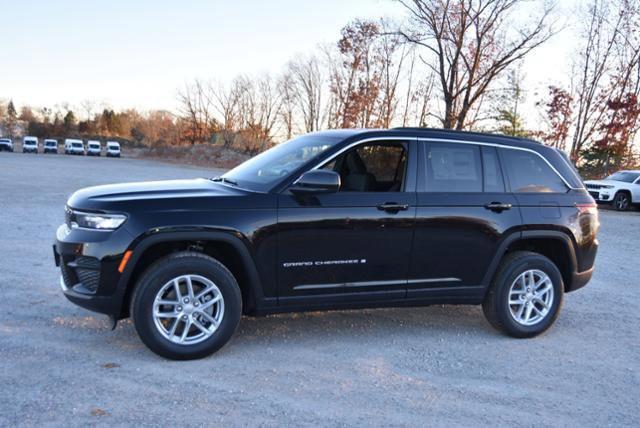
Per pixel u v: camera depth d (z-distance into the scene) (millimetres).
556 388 3826
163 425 3020
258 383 3635
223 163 53688
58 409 3127
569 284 5176
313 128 57344
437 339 4742
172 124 84188
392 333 4840
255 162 4867
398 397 3541
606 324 5430
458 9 27734
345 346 4441
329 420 3184
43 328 4453
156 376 3658
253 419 3143
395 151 4586
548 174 5105
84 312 4898
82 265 3840
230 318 4035
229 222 3975
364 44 40906
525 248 5180
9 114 105000
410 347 4500
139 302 3799
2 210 11078
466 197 4652
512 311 4895
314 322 5039
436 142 4699
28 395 3277
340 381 3740
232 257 4238
